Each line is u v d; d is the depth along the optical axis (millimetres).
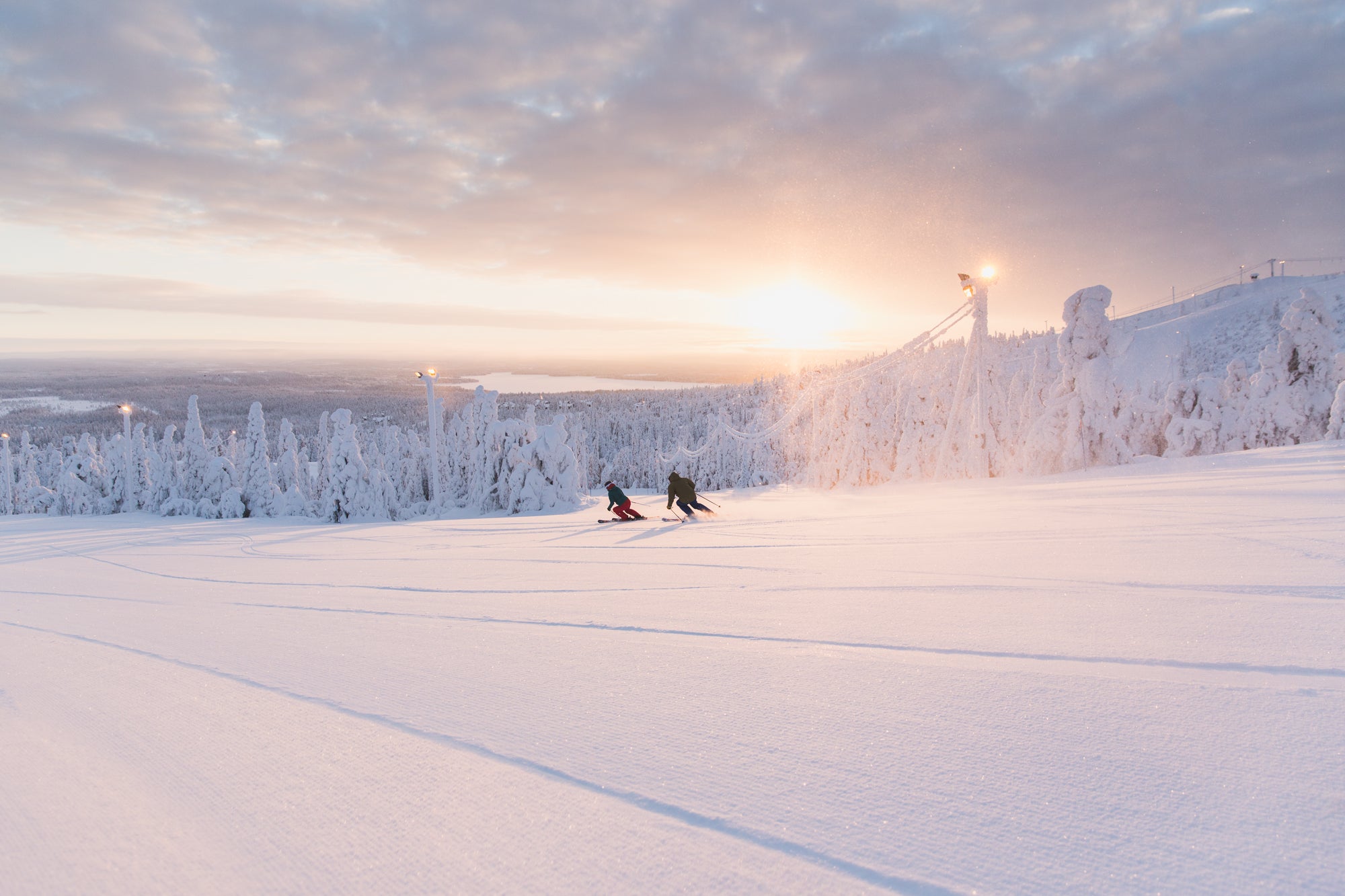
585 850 1642
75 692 3266
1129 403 24000
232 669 3590
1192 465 14195
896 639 3445
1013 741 2113
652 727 2410
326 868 1624
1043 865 1481
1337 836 1498
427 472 53219
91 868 1662
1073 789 1790
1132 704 2346
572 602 5320
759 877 1500
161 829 1854
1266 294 96062
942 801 1774
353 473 27656
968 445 22625
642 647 3646
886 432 33188
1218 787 1743
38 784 2168
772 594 5035
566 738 2350
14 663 3998
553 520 17766
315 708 2826
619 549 9336
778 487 39688
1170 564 4934
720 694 2752
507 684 3047
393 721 2611
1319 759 1854
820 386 37531
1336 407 15953
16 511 49938
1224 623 3273
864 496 18031
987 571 5270
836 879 1480
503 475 29422
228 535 18828
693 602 4918
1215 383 23281
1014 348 88875
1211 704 2289
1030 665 2854
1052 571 5070
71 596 7703
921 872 1486
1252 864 1431
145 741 2518
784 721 2410
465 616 5039
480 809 1867
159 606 6480
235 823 1865
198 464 35250
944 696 2564
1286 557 4875
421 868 1600
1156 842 1536
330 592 7031
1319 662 2625
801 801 1823
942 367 29828
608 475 95875
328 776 2133
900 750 2100
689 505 14477
